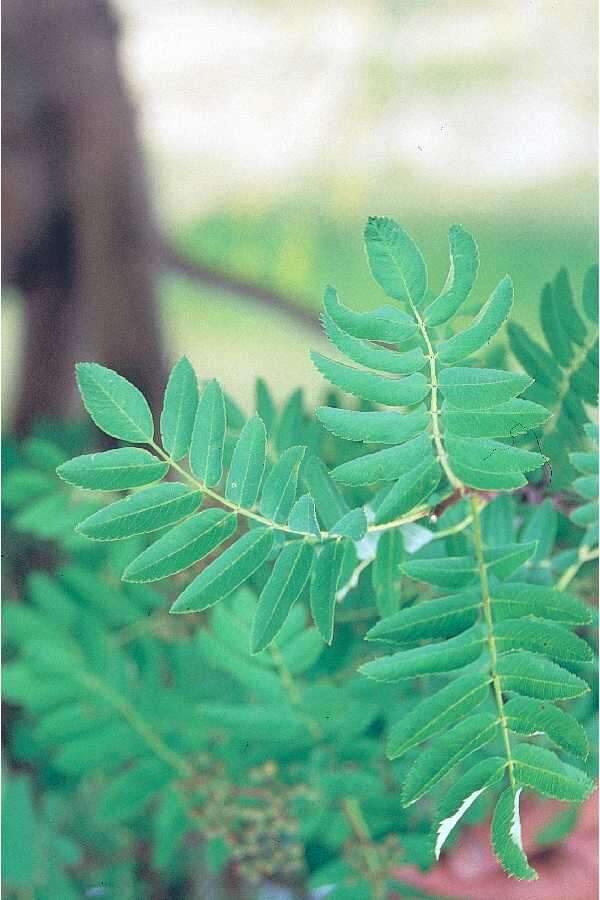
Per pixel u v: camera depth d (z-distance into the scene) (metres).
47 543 1.32
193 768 1.13
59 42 2.04
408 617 0.91
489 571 0.93
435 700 0.90
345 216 2.21
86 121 2.05
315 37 2.20
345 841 1.12
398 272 0.88
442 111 2.23
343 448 1.12
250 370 2.02
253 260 2.16
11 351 2.01
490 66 2.20
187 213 2.16
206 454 0.90
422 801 1.12
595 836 1.19
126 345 2.04
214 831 1.12
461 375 0.90
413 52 2.22
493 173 2.21
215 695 1.15
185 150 2.17
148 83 2.12
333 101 2.23
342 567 0.94
